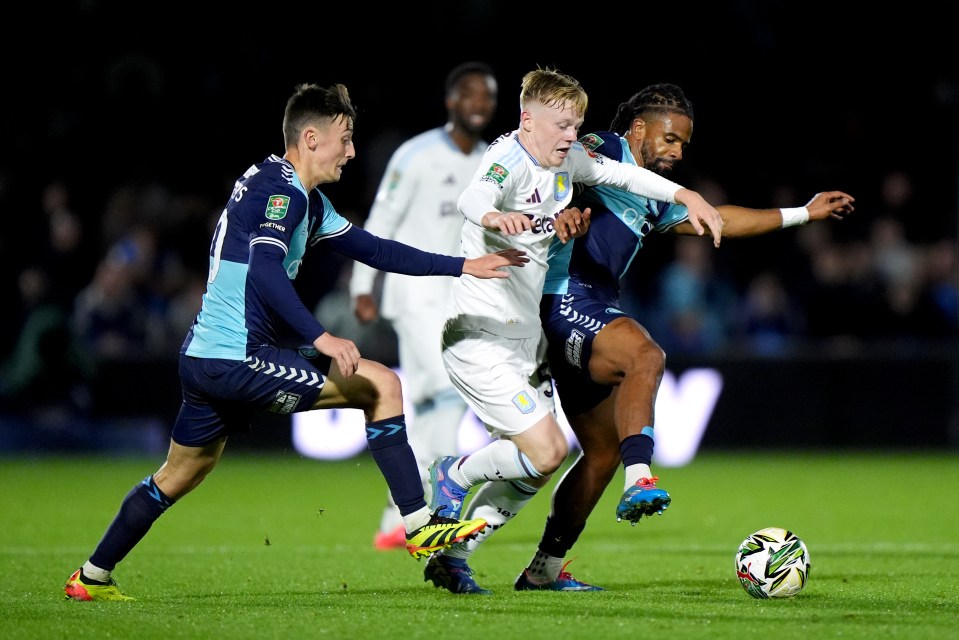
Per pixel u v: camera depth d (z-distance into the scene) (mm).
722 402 56125
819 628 15922
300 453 54781
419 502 18609
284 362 18219
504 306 19234
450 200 29484
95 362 54719
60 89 67688
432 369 28922
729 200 69438
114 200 60969
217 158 67312
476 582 21594
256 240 17781
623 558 25672
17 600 18922
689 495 40531
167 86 67938
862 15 70875
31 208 63406
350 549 27641
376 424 18609
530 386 19328
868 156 69562
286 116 18812
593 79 69562
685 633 15570
